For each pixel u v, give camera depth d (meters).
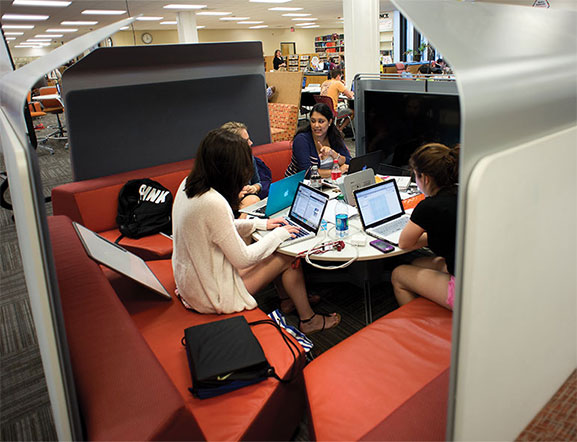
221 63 3.77
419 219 1.81
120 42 15.73
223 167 1.78
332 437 1.24
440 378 1.41
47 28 13.28
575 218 1.19
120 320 1.39
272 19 14.99
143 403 1.04
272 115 6.25
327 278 2.64
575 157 1.10
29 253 0.89
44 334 0.93
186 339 1.56
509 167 0.86
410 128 3.09
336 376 1.46
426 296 1.91
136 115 3.45
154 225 2.97
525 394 1.21
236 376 1.41
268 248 1.97
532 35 1.09
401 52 15.44
